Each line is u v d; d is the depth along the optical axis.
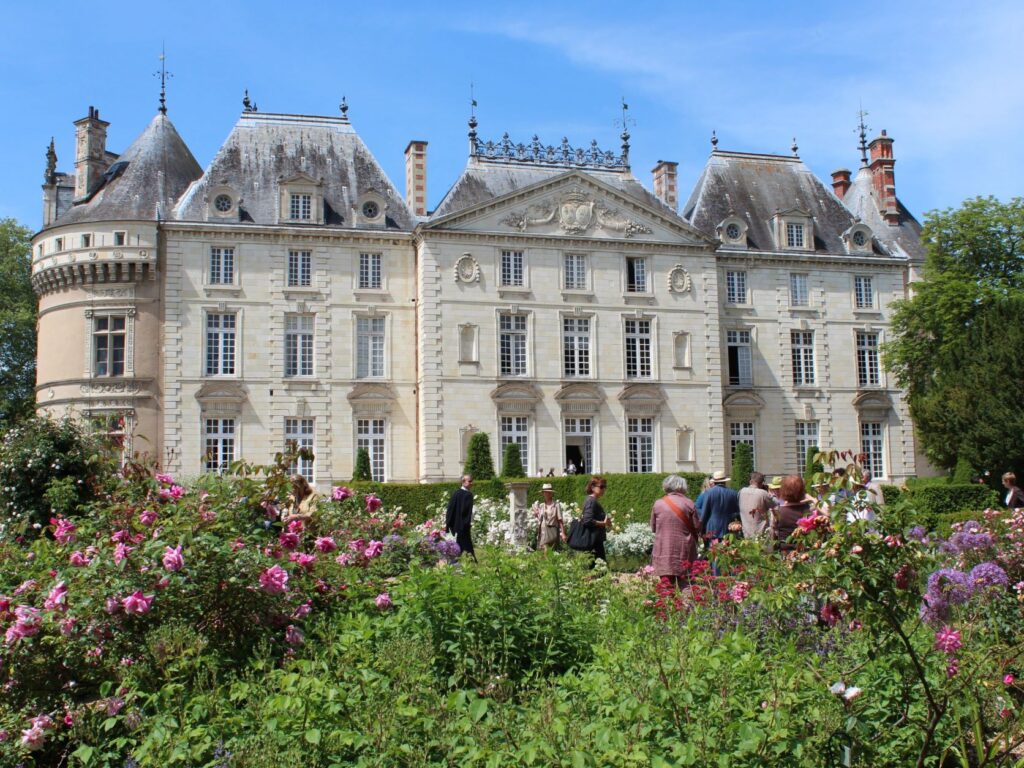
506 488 43.25
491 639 10.37
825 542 8.91
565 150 58.78
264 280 51.88
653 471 54.56
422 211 55.72
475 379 52.41
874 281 61.81
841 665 9.53
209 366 51.03
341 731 7.85
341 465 51.66
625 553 30.77
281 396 51.41
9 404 69.19
